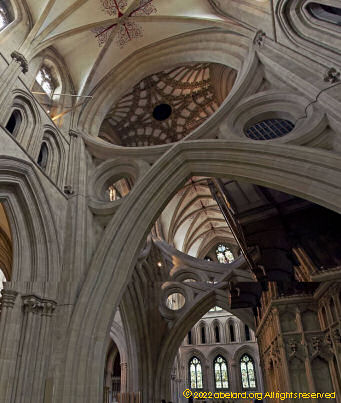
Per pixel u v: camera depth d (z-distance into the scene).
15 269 9.21
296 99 9.79
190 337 34.19
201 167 10.55
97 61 14.24
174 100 20.95
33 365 8.37
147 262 20.44
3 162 8.91
